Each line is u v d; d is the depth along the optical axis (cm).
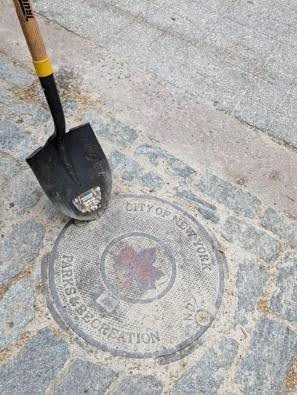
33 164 107
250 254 117
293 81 160
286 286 113
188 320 105
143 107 145
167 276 111
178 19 173
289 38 173
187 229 119
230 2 183
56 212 118
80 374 97
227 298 109
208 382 99
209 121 145
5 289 106
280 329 107
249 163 136
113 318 104
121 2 176
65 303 105
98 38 163
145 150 135
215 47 166
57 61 154
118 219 119
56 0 173
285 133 145
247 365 101
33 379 96
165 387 97
